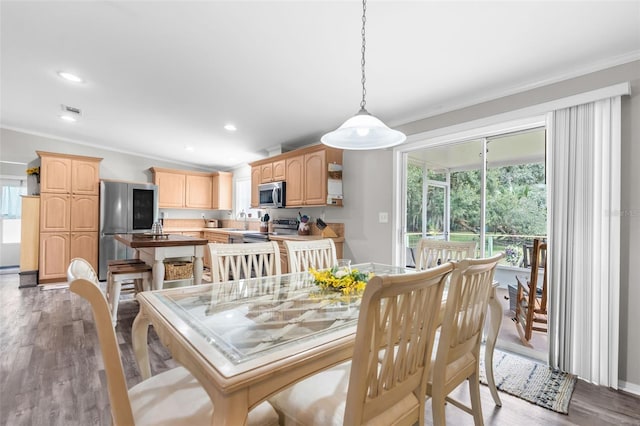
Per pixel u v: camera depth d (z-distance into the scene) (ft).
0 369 7.30
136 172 20.33
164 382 3.84
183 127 14.35
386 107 10.35
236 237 17.72
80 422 5.52
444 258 8.03
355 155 12.95
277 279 6.40
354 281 5.42
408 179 12.01
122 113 13.16
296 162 14.40
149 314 4.31
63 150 17.94
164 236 12.58
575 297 7.22
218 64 8.30
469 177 10.78
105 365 2.73
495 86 8.61
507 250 11.17
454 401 5.49
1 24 7.12
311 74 8.52
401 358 3.40
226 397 2.59
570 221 7.32
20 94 11.63
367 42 6.79
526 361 8.07
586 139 7.14
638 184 6.58
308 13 6.01
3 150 16.33
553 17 5.69
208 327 3.64
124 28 7.00
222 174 22.18
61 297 13.56
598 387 6.80
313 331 3.60
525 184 10.66
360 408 2.96
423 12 5.75
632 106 6.68
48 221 16.08
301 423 3.45
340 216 13.64
